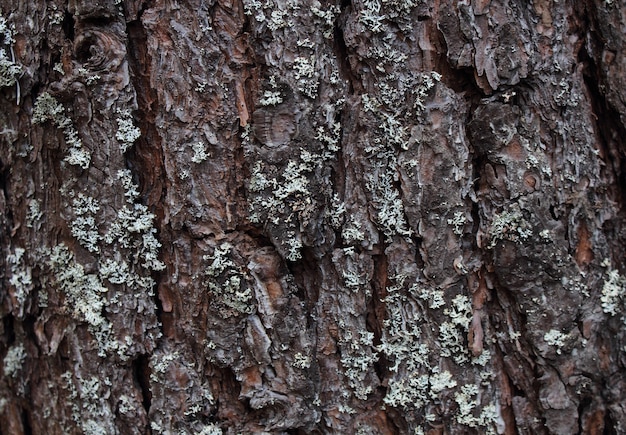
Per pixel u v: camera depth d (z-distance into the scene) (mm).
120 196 724
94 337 731
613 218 725
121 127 720
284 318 717
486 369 719
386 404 723
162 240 727
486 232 714
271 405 719
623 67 715
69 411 743
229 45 715
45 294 746
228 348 717
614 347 719
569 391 714
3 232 752
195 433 725
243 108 716
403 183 715
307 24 710
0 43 736
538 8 715
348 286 721
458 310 715
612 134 726
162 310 731
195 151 716
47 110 729
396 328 720
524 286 712
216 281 716
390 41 713
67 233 734
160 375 727
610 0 714
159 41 716
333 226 721
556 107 716
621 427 714
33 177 743
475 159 718
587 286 719
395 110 714
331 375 726
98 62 715
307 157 709
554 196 716
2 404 767
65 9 727
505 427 720
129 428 732
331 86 715
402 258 718
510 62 708
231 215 718
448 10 709
